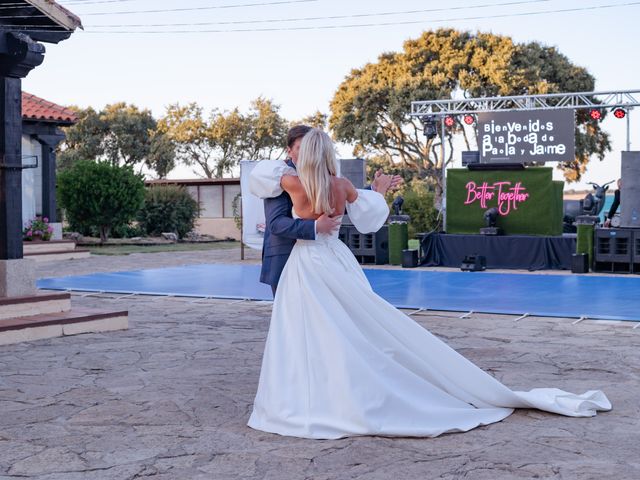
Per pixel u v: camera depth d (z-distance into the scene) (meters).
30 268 8.20
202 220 31.28
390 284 12.54
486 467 3.56
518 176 15.69
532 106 17.34
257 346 7.12
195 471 3.58
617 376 5.70
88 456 3.83
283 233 4.18
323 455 3.76
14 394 5.21
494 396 4.50
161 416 4.59
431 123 18.09
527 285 12.23
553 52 35.97
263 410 4.23
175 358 6.51
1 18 8.40
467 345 7.11
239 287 12.46
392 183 4.68
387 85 36.38
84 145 51.16
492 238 15.42
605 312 9.21
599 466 3.57
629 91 16.11
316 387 4.09
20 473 3.58
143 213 28.03
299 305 4.18
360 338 4.14
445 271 14.77
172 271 15.33
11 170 8.12
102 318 8.08
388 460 3.67
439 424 4.15
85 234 26.98
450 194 16.50
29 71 8.17
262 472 3.54
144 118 53.03
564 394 4.75
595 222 14.41
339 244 4.39
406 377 4.23
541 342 7.26
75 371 5.98
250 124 48.34
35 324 7.51
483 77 35.03
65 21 8.55
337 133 38.12
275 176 4.26
